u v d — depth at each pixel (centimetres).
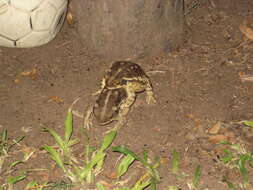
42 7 120
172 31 124
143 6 117
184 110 111
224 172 98
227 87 116
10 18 119
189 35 130
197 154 101
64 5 126
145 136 105
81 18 124
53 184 94
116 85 108
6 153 100
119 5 117
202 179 96
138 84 109
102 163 98
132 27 119
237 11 138
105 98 105
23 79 118
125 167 96
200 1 141
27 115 110
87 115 107
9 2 117
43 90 116
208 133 106
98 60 124
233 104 112
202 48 126
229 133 105
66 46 127
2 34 122
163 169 98
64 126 107
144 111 111
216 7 139
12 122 108
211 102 112
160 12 120
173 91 115
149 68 121
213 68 121
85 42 126
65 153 100
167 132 106
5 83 117
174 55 125
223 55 124
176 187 93
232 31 131
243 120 108
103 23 119
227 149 102
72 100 113
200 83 117
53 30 127
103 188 92
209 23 134
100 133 106
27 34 123
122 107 107
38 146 103
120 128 106
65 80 118
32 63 122
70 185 94
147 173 96
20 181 96
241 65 122
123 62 113
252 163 98
